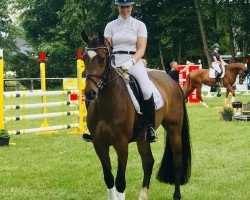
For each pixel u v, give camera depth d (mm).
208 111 18953
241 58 41125
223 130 13344
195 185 7430
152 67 43875
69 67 49625
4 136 11305
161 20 40469
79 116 13727
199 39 42281
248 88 34094
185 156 6895
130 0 5992
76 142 11898
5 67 49219
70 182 7715
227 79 20094
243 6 38875
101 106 5688
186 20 40781
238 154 9820
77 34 44469
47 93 12789
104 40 5516
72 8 43938
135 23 6102
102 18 43344
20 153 10359
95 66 5430
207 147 10664
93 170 8562
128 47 6098
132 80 6059
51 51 49562
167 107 6656
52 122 16922
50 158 9766
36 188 7375
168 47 40906
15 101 28547
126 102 5785
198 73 20703
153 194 7004
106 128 5715
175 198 6641
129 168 8609
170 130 6805
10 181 7781
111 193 5910
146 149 6629
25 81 38938
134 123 6023
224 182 7566
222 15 39156
